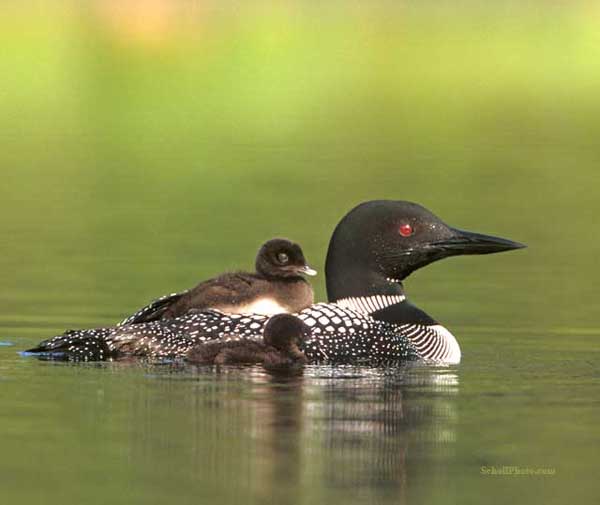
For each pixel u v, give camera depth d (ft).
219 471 23.89
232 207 64.69
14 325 40.57
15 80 107.65
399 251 36.47
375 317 36.37
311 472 23.97
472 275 51.96
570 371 33.27
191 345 32.35
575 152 83.15
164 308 35.27
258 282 35.37
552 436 26.55
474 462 24.89
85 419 26.86
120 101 102.63
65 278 49.14
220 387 29.73
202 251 54.49
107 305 44.29
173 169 75.92
